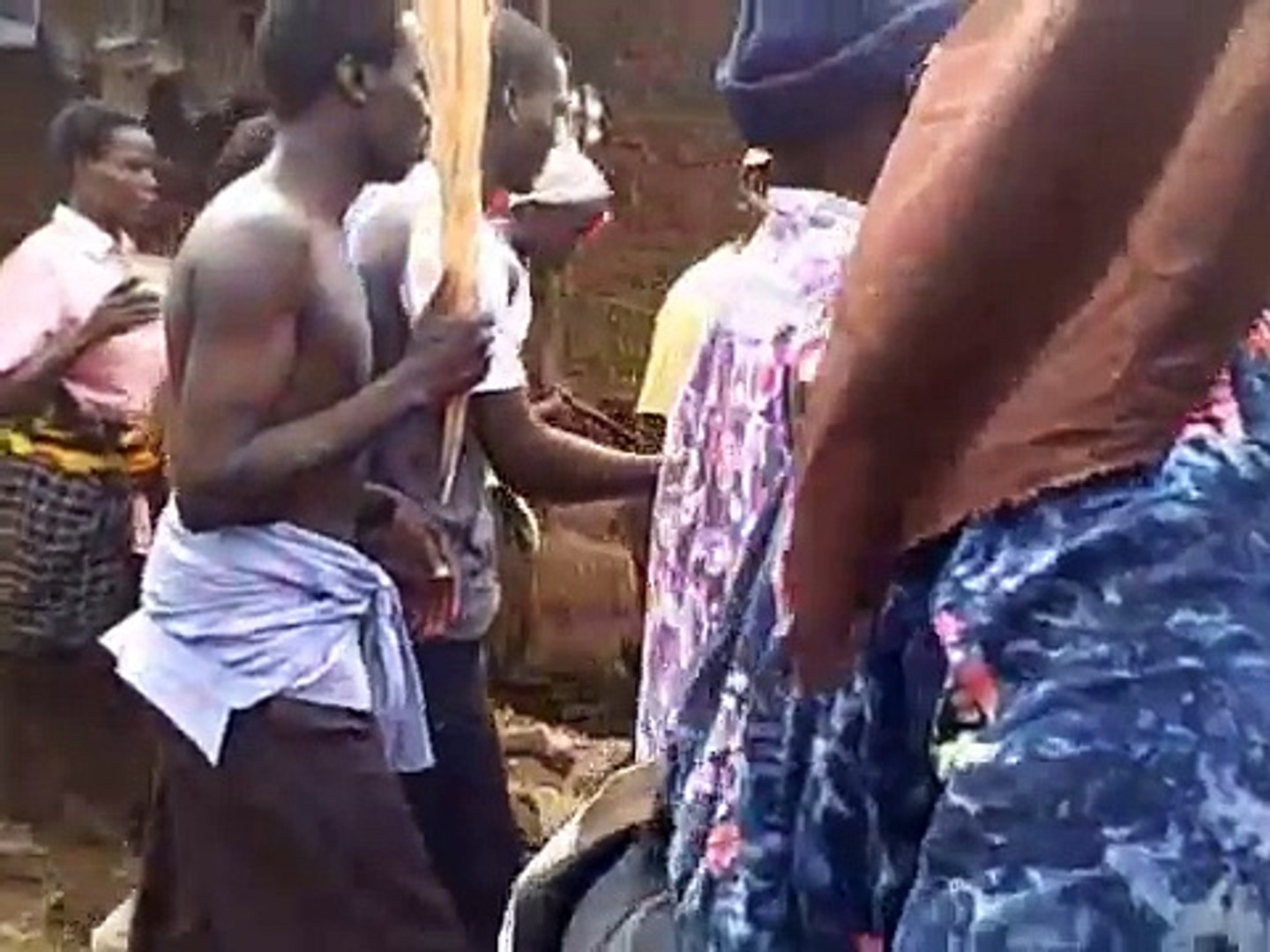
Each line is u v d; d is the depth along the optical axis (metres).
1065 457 1.01
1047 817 0.94
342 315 3.47
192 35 6.66
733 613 1.41
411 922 3.56
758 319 1.83
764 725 1.21
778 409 1.68
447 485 3.78
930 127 1.07
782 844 1.19
